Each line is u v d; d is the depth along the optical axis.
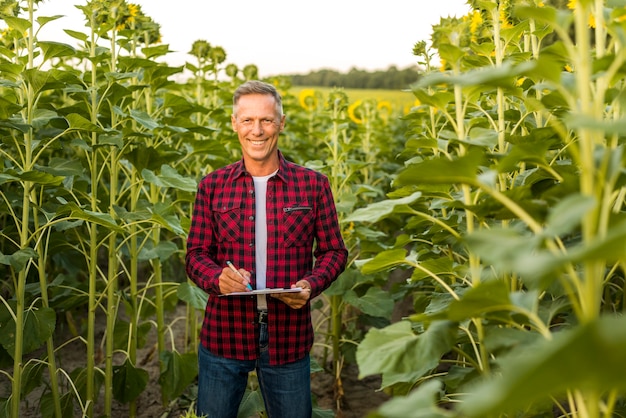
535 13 1.35
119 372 3.72
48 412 3.35
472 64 2.87
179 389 3.80
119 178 5.32
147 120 3.61
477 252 1.18
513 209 1.38
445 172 1.39
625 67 1.41
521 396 0.85
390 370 1.57
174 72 3.99
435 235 2.46
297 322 2.74
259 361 2.77
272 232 2.71
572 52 1.34
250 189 2.72
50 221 2.97
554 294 2.00
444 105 1.92
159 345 4.23
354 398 4.33
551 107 2.19
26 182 2.97
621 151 1.23
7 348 3.02
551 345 0.82
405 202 1.65
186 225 3.85
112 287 3.63
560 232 1.08
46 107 3.70
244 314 2.70
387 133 9.62
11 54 3.09
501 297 1.38
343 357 4.23
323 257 2.86
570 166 1.84
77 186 3.61
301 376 2.78
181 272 6.26
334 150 4.67
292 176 2.77
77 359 4.86
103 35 3.67
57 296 3.68
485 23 3.14
